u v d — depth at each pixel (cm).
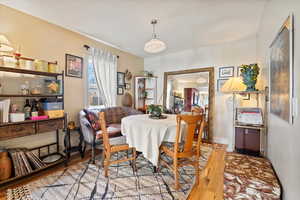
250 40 326
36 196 165
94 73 336
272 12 179
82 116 280
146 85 488
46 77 255
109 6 208
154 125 199
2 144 206
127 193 172
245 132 263
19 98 224
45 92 248
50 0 194
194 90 402
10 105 201
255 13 225
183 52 421
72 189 178
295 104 108
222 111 360
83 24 262
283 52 130
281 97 138
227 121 352
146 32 294
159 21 251
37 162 212
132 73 460
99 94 358
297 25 105
